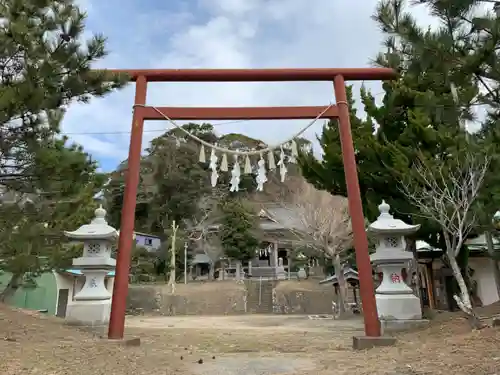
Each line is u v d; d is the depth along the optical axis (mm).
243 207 37750
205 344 9016
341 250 22828
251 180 39000
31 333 7527
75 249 10672
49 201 9180
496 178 8297
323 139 13273
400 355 6188
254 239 37562
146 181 42500
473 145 7660
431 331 8250
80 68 7480
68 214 9883
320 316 22891
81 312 9117
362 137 12047
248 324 18359
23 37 6879
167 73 9406
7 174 7988
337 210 21984
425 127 10547
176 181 41219
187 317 25984
